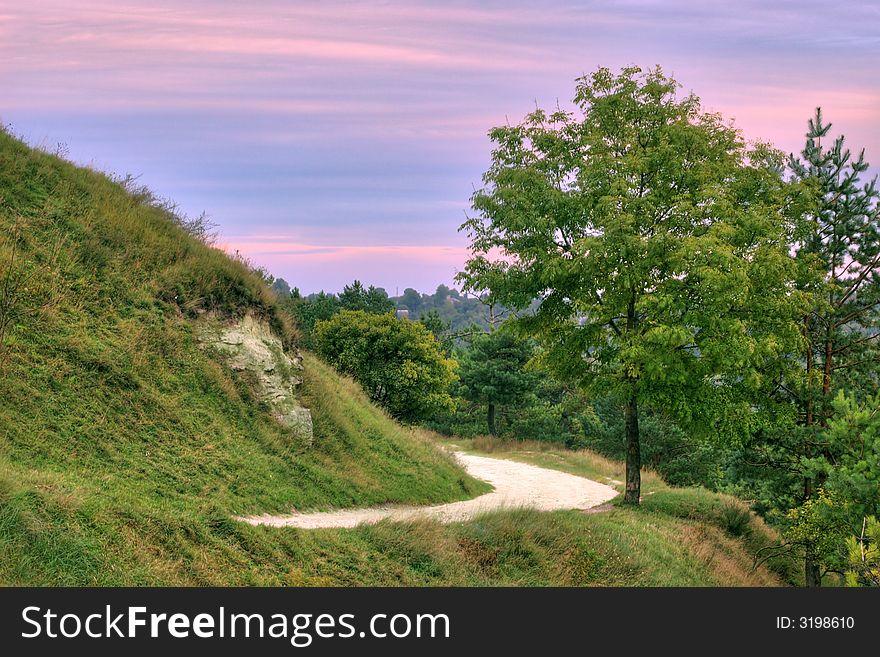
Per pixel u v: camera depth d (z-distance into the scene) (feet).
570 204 72.43
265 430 62.44
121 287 61.52
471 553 51.08
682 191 72.23
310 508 57.11
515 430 211.20
